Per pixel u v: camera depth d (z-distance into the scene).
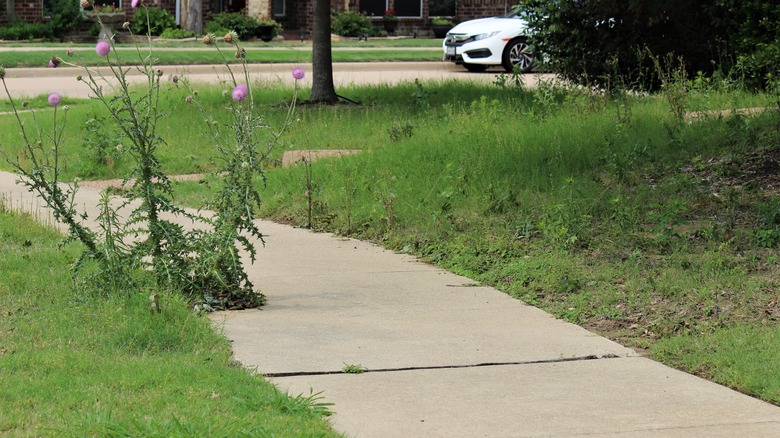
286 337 7.22
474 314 7.99
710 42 19.56
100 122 17.03
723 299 8.03
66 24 39.59
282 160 15.00
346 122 18.14
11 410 5.42
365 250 10.47
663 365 6.77
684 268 8.91
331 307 8.13
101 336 6.80
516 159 12.84
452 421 5.62
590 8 20.08
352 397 6.00
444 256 10.01
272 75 28.38
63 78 28.30
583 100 16.95
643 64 19.95
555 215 10.45
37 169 7.90
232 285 8.13
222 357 6.62
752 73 18.02
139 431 5.05
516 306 8.27
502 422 5.61
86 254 7.88
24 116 20.06
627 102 16.30
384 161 13.55
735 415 5.78
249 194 8.26
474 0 46.12
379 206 11.46
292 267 9.64
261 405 5.65
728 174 11.81
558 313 8.03
